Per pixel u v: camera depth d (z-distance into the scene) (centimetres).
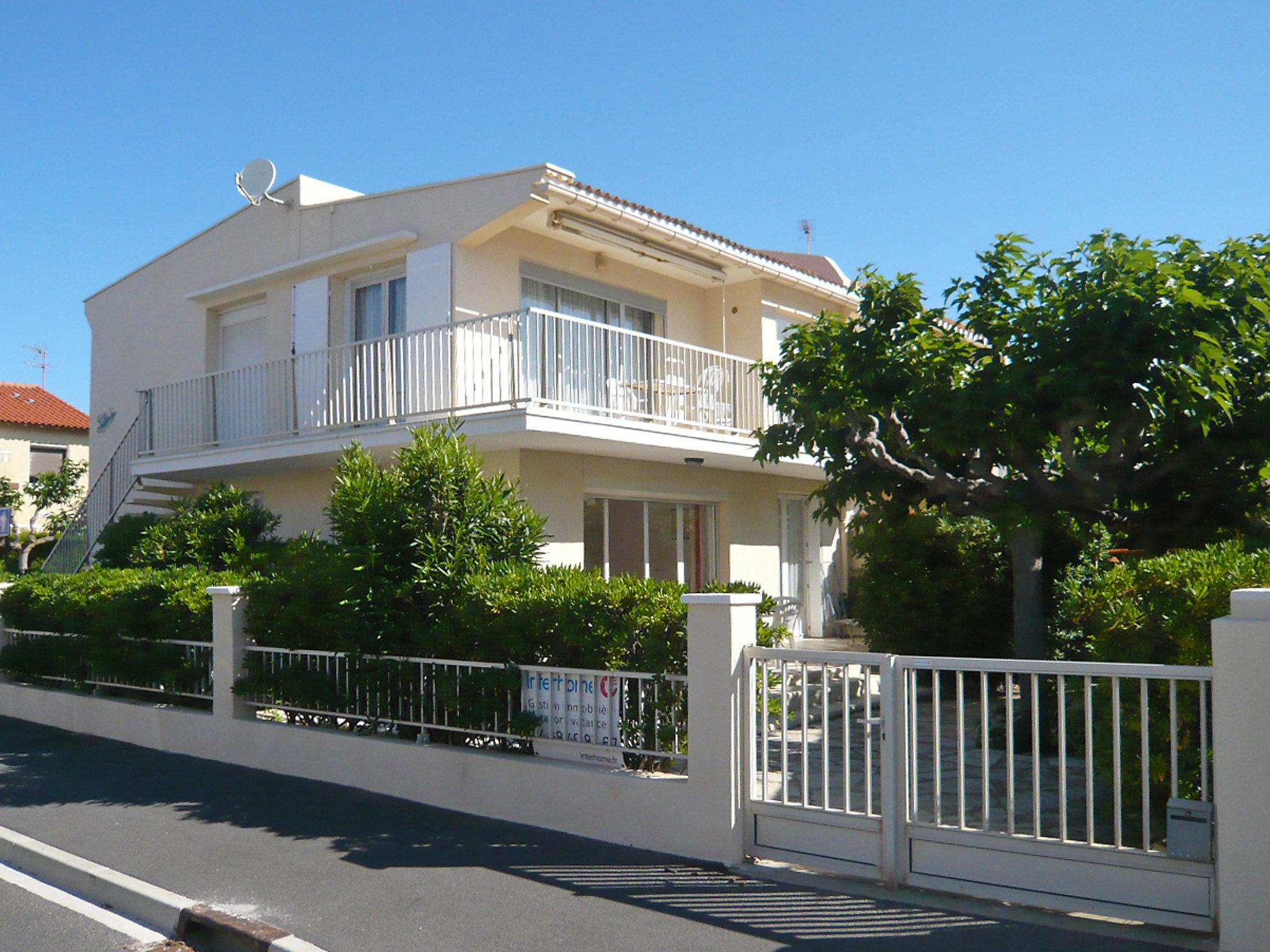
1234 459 835
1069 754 852
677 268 1497
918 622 1145
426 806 758
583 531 1308
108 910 592
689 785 617
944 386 829
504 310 1309
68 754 998
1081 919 494
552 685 711
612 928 509
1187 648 539
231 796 802
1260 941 436
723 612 607
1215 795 454
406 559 813
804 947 478
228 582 1018
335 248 1405
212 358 1599
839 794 730
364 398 1302
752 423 1477
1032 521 836
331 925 526
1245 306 742
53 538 2775
